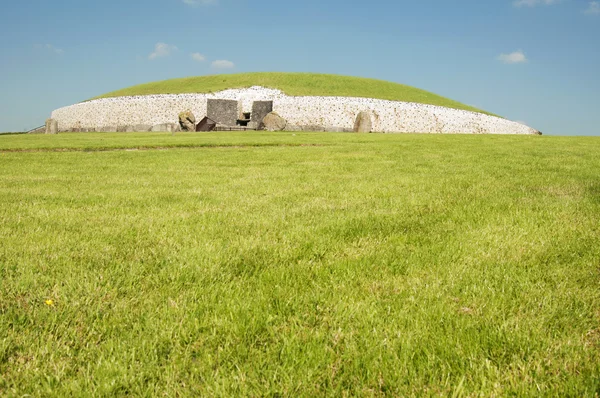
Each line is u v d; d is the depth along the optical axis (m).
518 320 2.89
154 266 3.92
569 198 6.99
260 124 53.25
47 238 4.75
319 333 2.73
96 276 3.65
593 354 2.51
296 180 9.38
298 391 2.24
